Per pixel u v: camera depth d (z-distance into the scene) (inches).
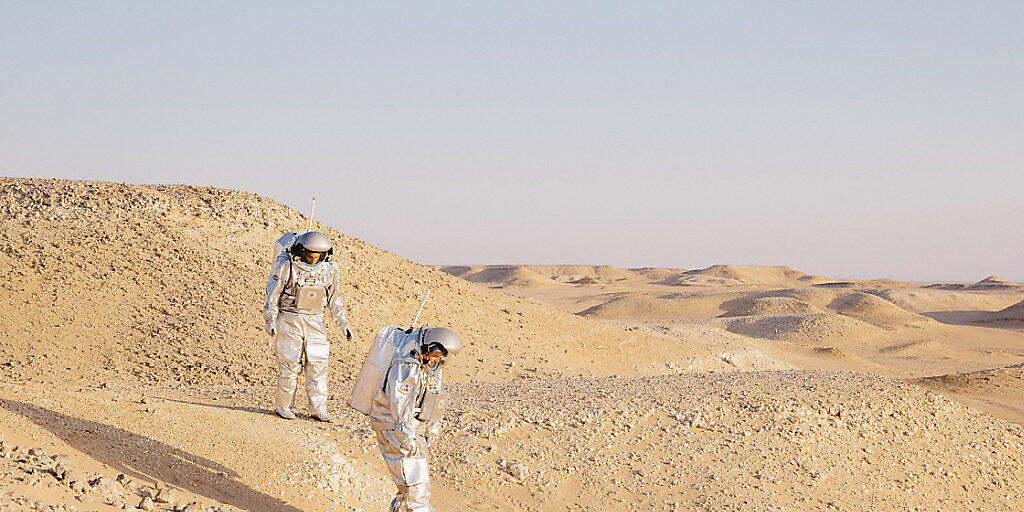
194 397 417.4
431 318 903.7
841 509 402.6
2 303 699.4
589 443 418.0
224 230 914.1
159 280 795.4
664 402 494.3
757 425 474.0
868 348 1739.7
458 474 363.9
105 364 644.1
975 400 911.7
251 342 724.0
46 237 825.5
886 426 525.7
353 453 344.8
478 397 495.2
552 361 895.7
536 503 351.9
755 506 377.7
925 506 445.7
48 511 185.6
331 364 721.6
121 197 933.8
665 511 362.0
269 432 333.4
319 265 366.0
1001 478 520.1
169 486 247.0
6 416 254.7
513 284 5649.6
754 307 2475.4
